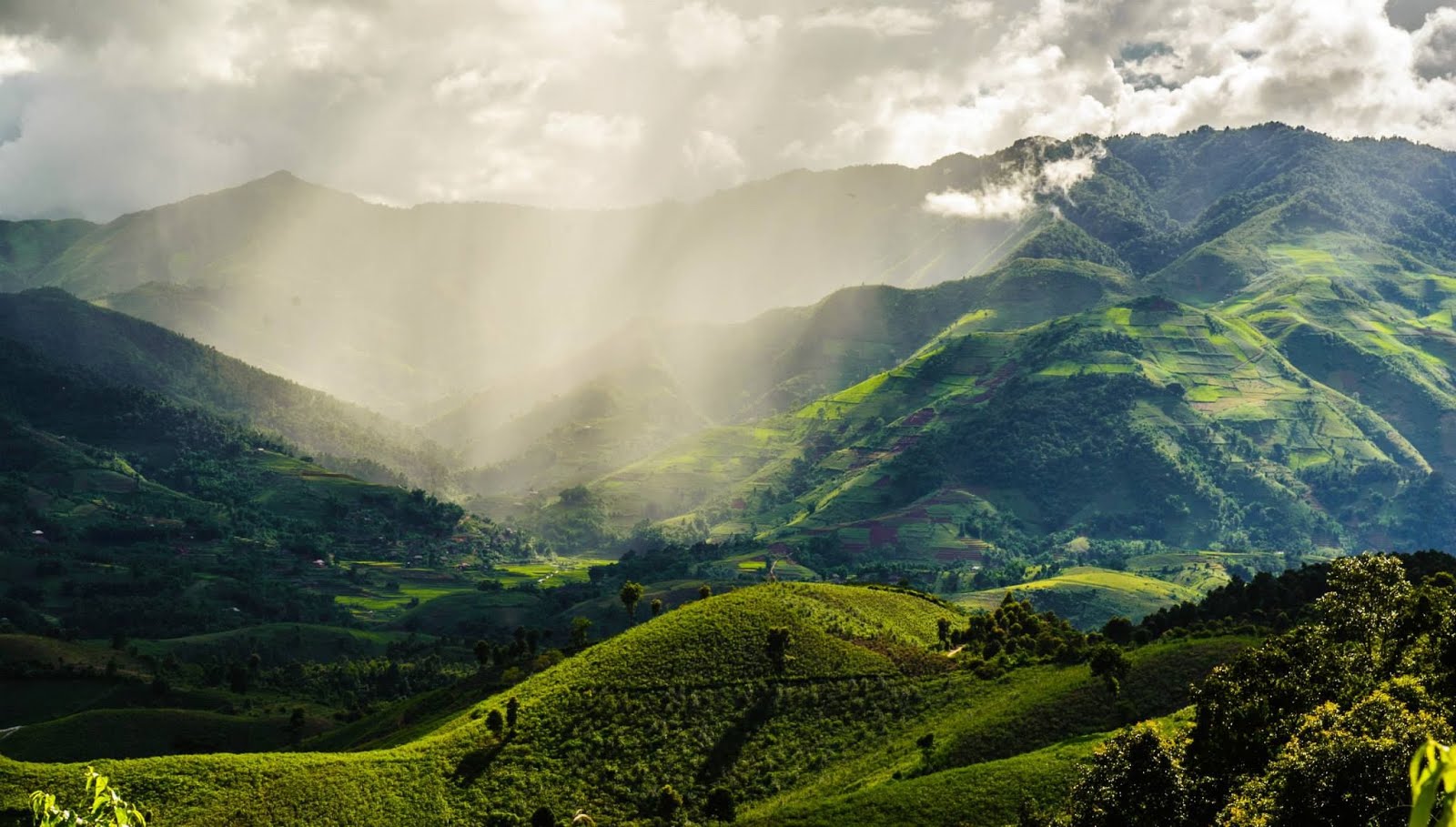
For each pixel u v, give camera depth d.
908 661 143.38
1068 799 80.19
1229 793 69.94
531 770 121.56
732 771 120.94
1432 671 74.12
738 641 144.12
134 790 113.25
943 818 100.25
